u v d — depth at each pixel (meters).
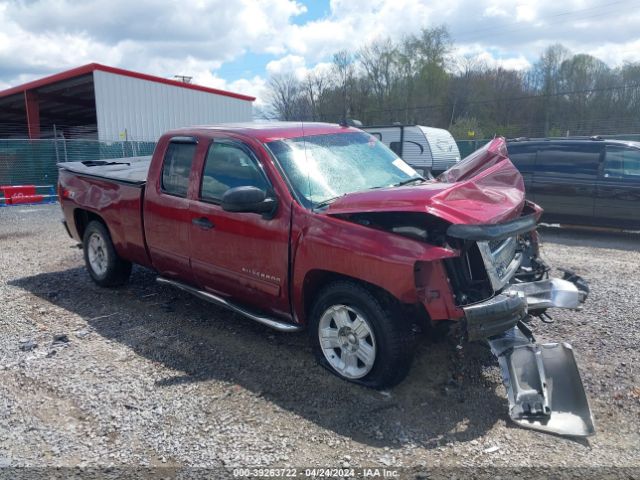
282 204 4.27
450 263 3.66
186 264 5.17
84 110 34.16
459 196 3.87
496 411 3.69
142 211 5.57
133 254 5.89
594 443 3.32
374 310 3.75
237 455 3.24
